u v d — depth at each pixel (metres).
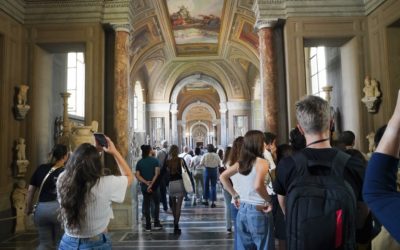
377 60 7.71
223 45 16.94
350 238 1.75
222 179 3.72
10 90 7.56
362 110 7.98
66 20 8.16
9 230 7.21
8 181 7.40
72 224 2.52
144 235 6.78
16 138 7.77
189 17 13.59
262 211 3.30
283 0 8.30
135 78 16.98
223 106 21.20
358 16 8.15
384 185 1.17
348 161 1.91
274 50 8.51
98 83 8.10
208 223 7.77
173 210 6.95
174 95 21.34
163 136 20.52
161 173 7.15
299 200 1.84
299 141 3.20
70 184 2.54
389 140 1.18
